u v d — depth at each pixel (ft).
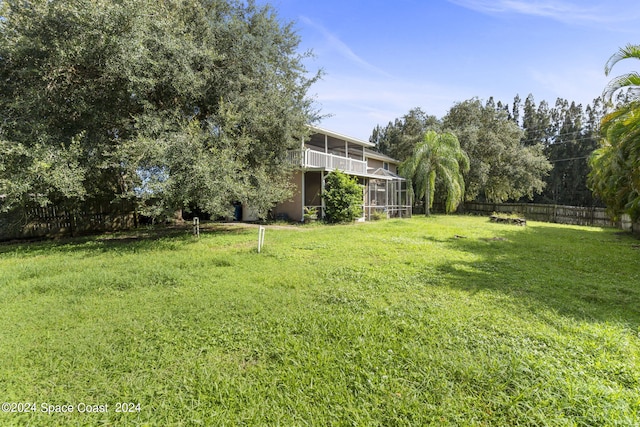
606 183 39.37
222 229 41.04
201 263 20.72
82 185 29.86
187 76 29.37
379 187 67.72
